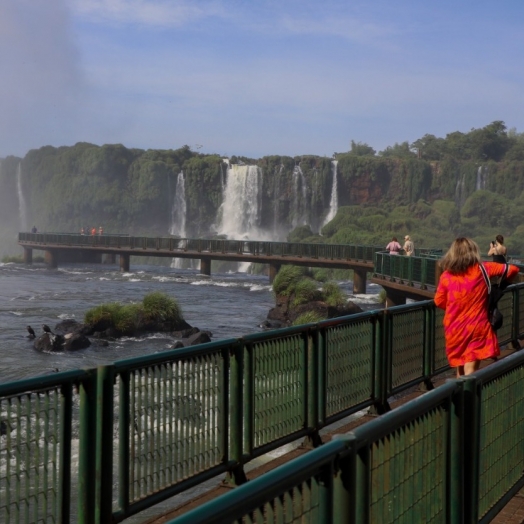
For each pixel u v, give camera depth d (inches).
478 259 297.3
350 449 126.2
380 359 353.1
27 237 3149.6
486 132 7027.6
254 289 2102.6
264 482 105.3
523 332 577.3
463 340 294.4
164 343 1091.9
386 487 148.3
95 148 6122.1
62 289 1972.2
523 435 244.4
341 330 319.6
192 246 2554.1
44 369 855.1
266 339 270.4
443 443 177.0
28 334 1118.4
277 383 278.5
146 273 2689.5
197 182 5467.5
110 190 5989.2
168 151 6274.6
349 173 5462.6
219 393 249.9
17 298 1696.6
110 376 200.2
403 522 157.2
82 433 194.7
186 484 232.8
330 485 121.5
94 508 196.2
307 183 5246.1
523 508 235.3
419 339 398.9
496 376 211.2
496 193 5364.2
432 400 163.6
